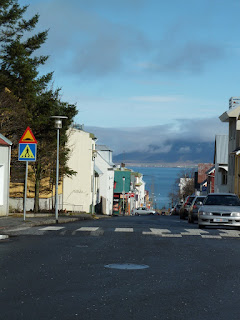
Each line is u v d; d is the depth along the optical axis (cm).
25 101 3516
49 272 943
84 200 6450
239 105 5912
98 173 7619
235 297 768
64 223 2556
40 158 3931
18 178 4272
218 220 2319
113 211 10162
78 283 841
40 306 669
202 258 1203
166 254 1252
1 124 3362
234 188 5688
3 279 862
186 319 623
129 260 1128
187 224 2931
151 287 824
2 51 3484
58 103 3784
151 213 10256
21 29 3603
